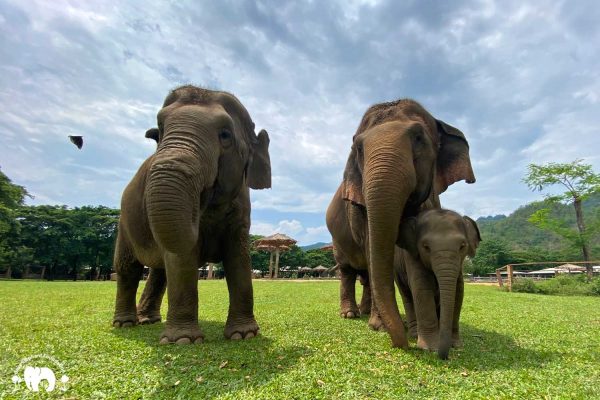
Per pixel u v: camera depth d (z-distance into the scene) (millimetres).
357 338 5172
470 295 14039
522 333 5688
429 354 4180
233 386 3137
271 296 12812
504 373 3482
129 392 3039
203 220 5098
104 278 63031
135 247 6012
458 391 3023
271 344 4750
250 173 5566
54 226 56875
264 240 43375
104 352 4293
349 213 6633
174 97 4867
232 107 5102
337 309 8914
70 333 5492
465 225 4523
